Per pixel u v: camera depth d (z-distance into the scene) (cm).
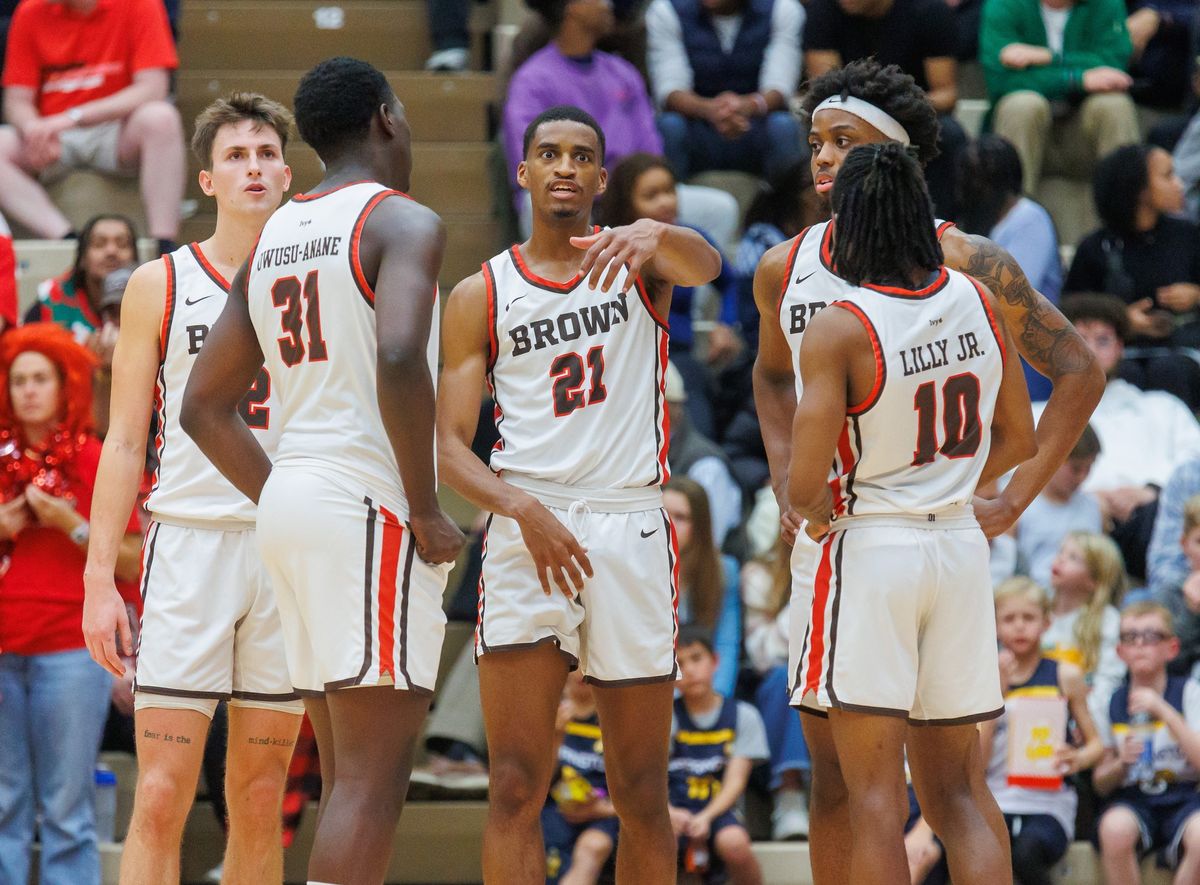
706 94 2478
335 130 1109
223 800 1783
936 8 2367
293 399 1087
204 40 2728
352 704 1060
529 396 1279
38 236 2348
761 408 1293
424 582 1081
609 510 1267
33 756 1686
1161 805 1783
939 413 1118
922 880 1736
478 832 1880
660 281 1298
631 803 1280
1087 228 2570
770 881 1794
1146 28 2684
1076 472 1950
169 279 1305
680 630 1784
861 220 1119
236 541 1282
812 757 1237
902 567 1112
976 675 1144
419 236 1053
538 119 1298
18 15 2391
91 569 1290
